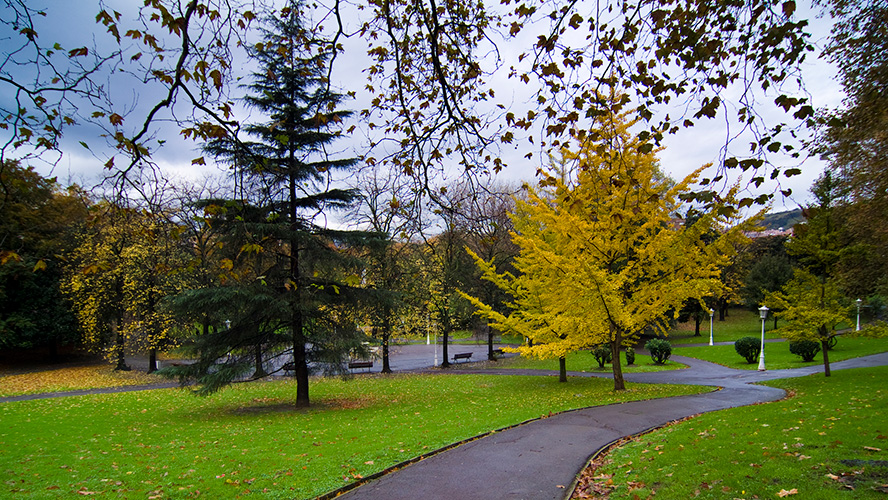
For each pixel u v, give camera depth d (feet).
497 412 41.11
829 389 45.14
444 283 85.87
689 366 81.35
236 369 46.68
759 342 78.84
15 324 86.99
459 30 17.56
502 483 22.03
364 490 21.58
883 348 83.71
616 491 20.25
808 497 16.49
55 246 86.43
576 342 51.13
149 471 25.50
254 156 13.88
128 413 48.91
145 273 78.02
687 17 15.39
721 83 15.44
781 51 14.44
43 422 43.78
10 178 12.60
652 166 49.19
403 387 65.62
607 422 34.71
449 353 120.37
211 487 22.29
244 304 45.68
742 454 21.90
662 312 51.80
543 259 49.85
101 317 85.66
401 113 17.20
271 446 30.76
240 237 17.30
